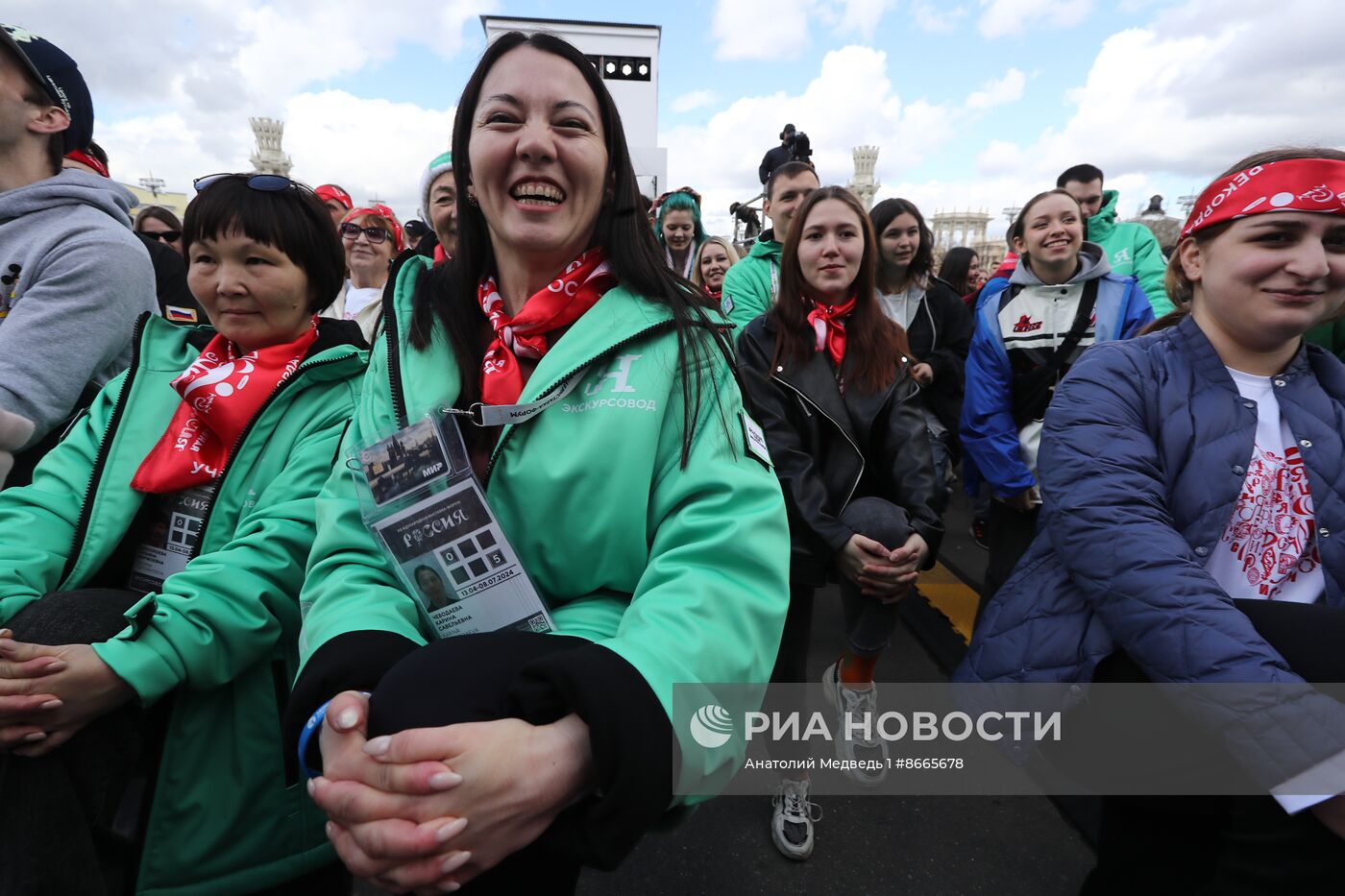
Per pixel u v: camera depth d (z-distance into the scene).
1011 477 2.38
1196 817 1.06
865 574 1.62
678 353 0.90
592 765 0.64
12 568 1.04
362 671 0.72
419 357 0.96
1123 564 1.06
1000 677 1.25
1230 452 1.14
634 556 0.86
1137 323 2.39
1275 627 0.97
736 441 0.89
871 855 1.74
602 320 0.91
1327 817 0.83
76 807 0.95
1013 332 2.47
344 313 3.18
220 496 1.13
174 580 1.01
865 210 1.81
